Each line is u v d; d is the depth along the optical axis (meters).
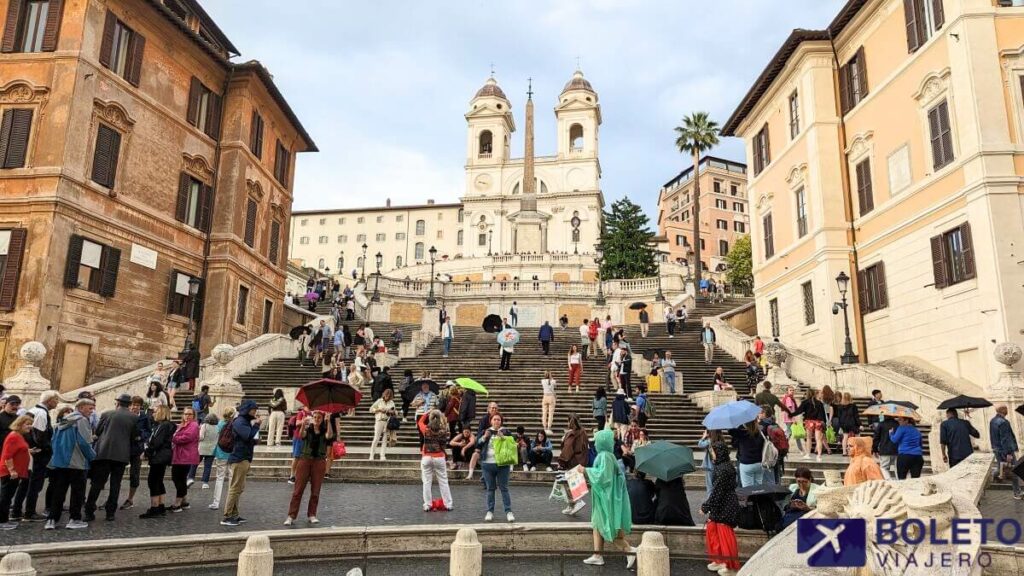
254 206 29.78
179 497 10.55
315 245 100.81
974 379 18.17
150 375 19.47
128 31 23.39
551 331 26.56
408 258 97.25
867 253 23.67
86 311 21.00
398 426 16.09
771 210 29.70
